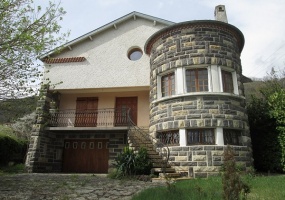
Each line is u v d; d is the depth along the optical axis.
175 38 12.17
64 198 5.89
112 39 15.98
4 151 15.18
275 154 11.90
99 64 15.55
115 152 14.71
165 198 5.34
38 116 14.41
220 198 5.12
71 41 15.95
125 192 6.75
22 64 7.05
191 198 5.21
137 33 15.73
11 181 8.84
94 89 15.46
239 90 11.84
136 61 15.16
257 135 13.02
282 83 18.81
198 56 11.53
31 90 7.43
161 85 12.49
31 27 6.93
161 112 11.76
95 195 6.36
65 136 15.63
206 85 11.48
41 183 8.37
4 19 6.60
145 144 12.02
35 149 13.74
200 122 10.73
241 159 10.69
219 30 12.06
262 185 6.74
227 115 10.93
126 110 15.66
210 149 10.40
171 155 10.81
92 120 15.77
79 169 15.16
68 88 15.29
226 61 11.70
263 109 12.88
